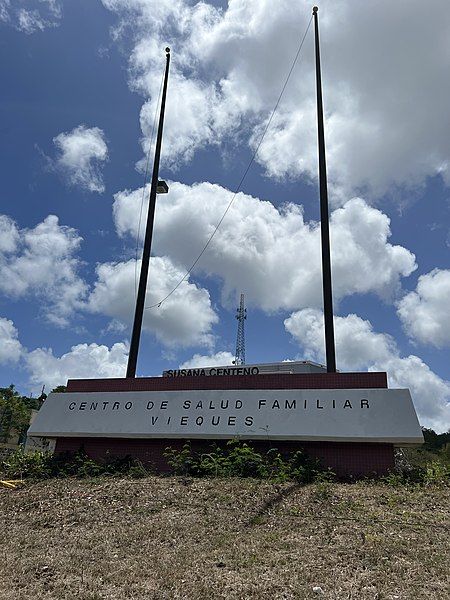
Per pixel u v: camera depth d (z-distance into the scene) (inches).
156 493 429.1
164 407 605.9
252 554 273.9
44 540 319.0
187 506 387.9
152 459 592.7
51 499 434.9
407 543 286.7
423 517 343.6
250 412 565.9
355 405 536.1
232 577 243.4
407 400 526.6
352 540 294.4
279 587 229.6
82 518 369.7
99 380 670.5
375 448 520.7
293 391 565.0
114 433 605.9
